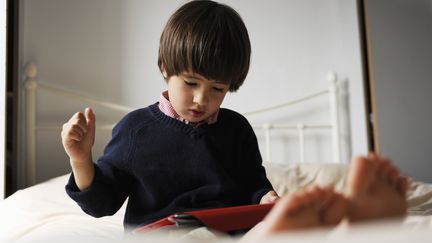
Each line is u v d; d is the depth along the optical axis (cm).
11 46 159
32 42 183
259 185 93
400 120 205
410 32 213
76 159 75
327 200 36
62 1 188
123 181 87
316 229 35
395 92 206
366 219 37
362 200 37
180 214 62
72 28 189
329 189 37
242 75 87
